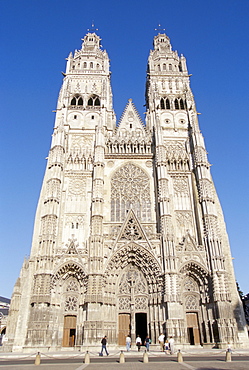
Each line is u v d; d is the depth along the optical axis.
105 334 48.44
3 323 109.06
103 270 51.94
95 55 85.56
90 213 59.53
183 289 52.59
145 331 58.25
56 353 42.62
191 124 68.56
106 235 55.69
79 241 57.03
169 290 49.22
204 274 52.16
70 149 66.94
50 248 52.66
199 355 37.38
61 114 70.56
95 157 62.19
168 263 51.12
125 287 53.50
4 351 49.59
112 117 77.31
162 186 58.69
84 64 83.94
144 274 53.94
